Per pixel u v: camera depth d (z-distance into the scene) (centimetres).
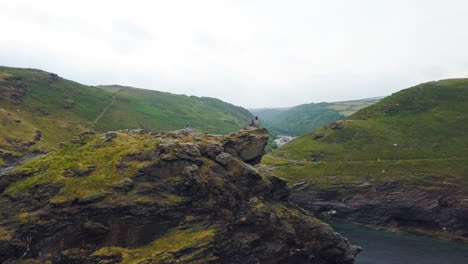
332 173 19162
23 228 6850
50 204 7144
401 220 15612
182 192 7981
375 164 19112
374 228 15375
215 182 8288
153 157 8225
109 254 6781
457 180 16112
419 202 15488
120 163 8075
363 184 17388
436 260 10681
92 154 8506
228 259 7538
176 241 7288
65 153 8812
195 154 8488
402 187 16450
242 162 9044
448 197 15200
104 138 9212
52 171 7894
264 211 8162
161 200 7706
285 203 9500
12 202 7294
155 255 6850
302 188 18438
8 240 6638
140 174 7881
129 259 6781
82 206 7206
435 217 14862
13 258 6606
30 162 8594
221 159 8725
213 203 8031
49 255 6738
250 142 9831
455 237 13612
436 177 16562
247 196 8638
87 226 7000
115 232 7194
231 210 8162
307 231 8806
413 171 17538
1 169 15688
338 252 8956
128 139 9288
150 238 7356
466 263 10419
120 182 7625
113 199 7381
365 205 16388
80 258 6719
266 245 8038
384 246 12294
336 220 16675
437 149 19988
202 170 8394
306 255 8488
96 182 7619
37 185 7519
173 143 8544
